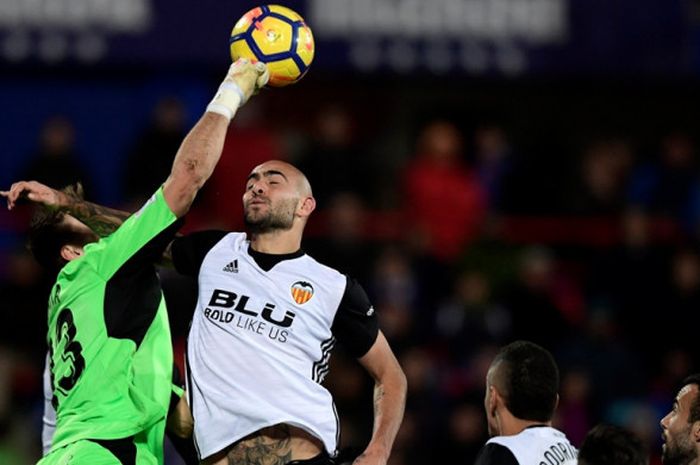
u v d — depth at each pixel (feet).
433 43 173.47
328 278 83.56
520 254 170.09
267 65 83.56
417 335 153.07
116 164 188.85
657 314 167.53
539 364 86.07
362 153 172.04
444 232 173.88
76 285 81.30
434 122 207.10
